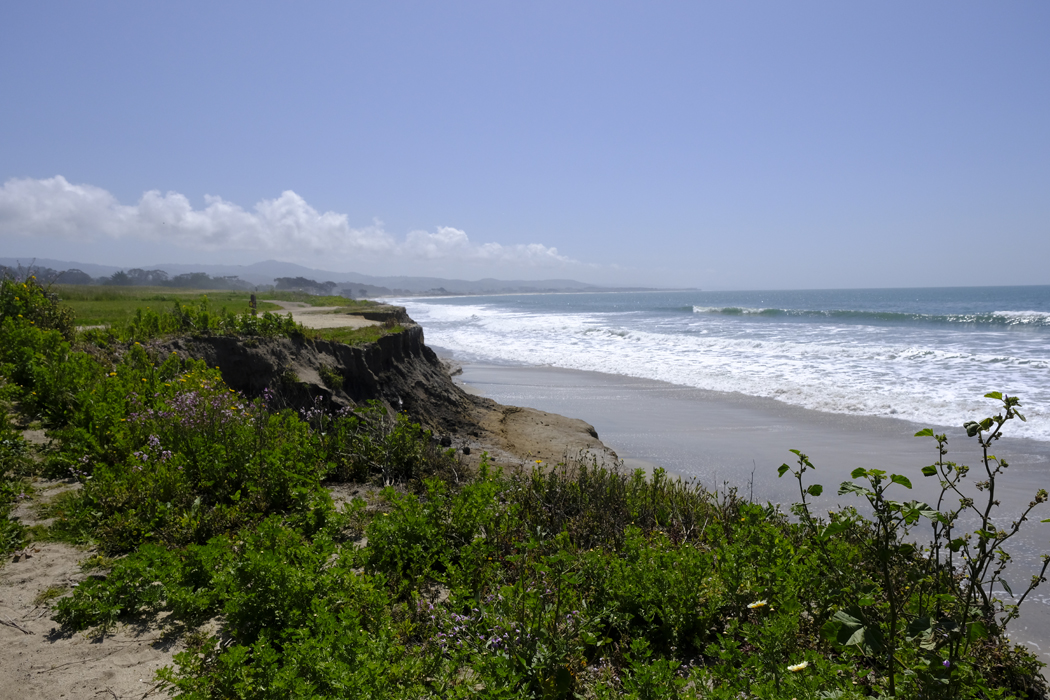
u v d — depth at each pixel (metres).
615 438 13.88
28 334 9.28
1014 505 9.02
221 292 43.88
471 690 3.24
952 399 16.20
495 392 19.80
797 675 3.13
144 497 5.62
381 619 3.86
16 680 3.35
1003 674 3.57
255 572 3.89
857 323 42.50
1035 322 38.84
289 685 2.97
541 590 4.09
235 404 8.17
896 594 3.70
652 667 3.14
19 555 4.76
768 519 5.88
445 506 5.71
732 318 52.34
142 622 4.04
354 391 13.27
